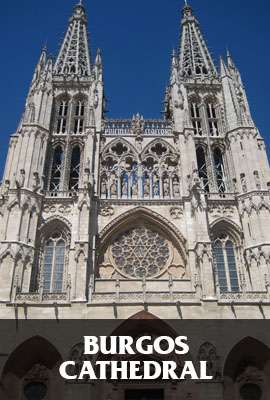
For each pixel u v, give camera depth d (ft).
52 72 242.37
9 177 197.26
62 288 171.63
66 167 208.44
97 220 187.42
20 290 161.27
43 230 184.03
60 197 191.42
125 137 218.18
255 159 198.49
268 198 184.44
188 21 305.12
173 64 248.93
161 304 156.35
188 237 180.14
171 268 182.60
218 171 218.79
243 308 155.84
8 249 167.43
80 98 239.71
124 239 190.29
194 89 243.40
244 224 183.83
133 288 168.66
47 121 216.95
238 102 223.92
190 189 191.83
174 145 216.33
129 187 203.51
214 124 232.73
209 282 162.20
